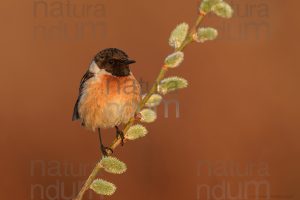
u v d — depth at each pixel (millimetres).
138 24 14312
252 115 12938
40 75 13602
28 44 14078
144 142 12016
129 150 11906
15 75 13539
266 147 12406
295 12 14938
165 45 14039
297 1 15461
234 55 13539
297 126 12852
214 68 13578
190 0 14508
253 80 13477
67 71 13727
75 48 14055
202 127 12492
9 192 10914
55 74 13648
